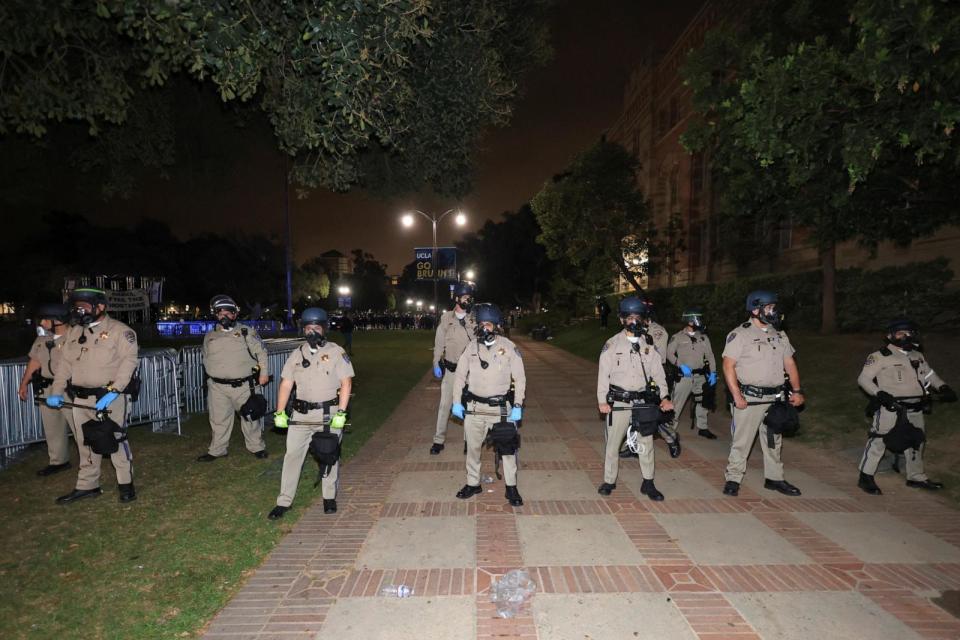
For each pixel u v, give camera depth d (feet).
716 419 31.65
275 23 17.93
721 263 92.68
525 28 29.45
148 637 10.66
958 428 22.54
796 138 19.63
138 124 27.61
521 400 17.71
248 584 12.60
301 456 16.93
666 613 11.35
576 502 17.83
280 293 196.44
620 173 86.84
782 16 28.02
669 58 117.70
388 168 32.53
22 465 22.56
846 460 22.59
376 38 17.03
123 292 111.34
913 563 13.46
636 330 17.93
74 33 20.06
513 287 194.39
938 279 40.04
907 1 14.93
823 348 38.96
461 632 10.76
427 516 16.66
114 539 15.06
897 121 17.62
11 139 26.94
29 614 11.47
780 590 12.22
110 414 17.99
